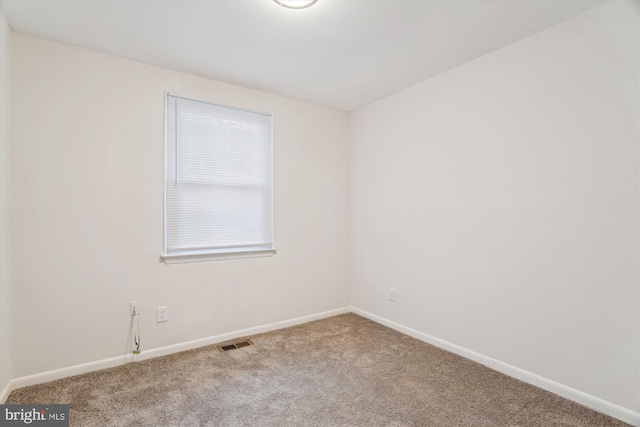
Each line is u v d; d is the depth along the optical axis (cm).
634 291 179
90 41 227
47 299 223
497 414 188
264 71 276
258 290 316
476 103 254
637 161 178
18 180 214
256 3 185
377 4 186
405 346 284
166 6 188
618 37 184
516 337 230
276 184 329
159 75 267
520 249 228
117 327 248
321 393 209
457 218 268
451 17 200
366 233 361
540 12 195
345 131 381
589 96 195
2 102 196
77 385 217
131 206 254
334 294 371
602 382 190
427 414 188
